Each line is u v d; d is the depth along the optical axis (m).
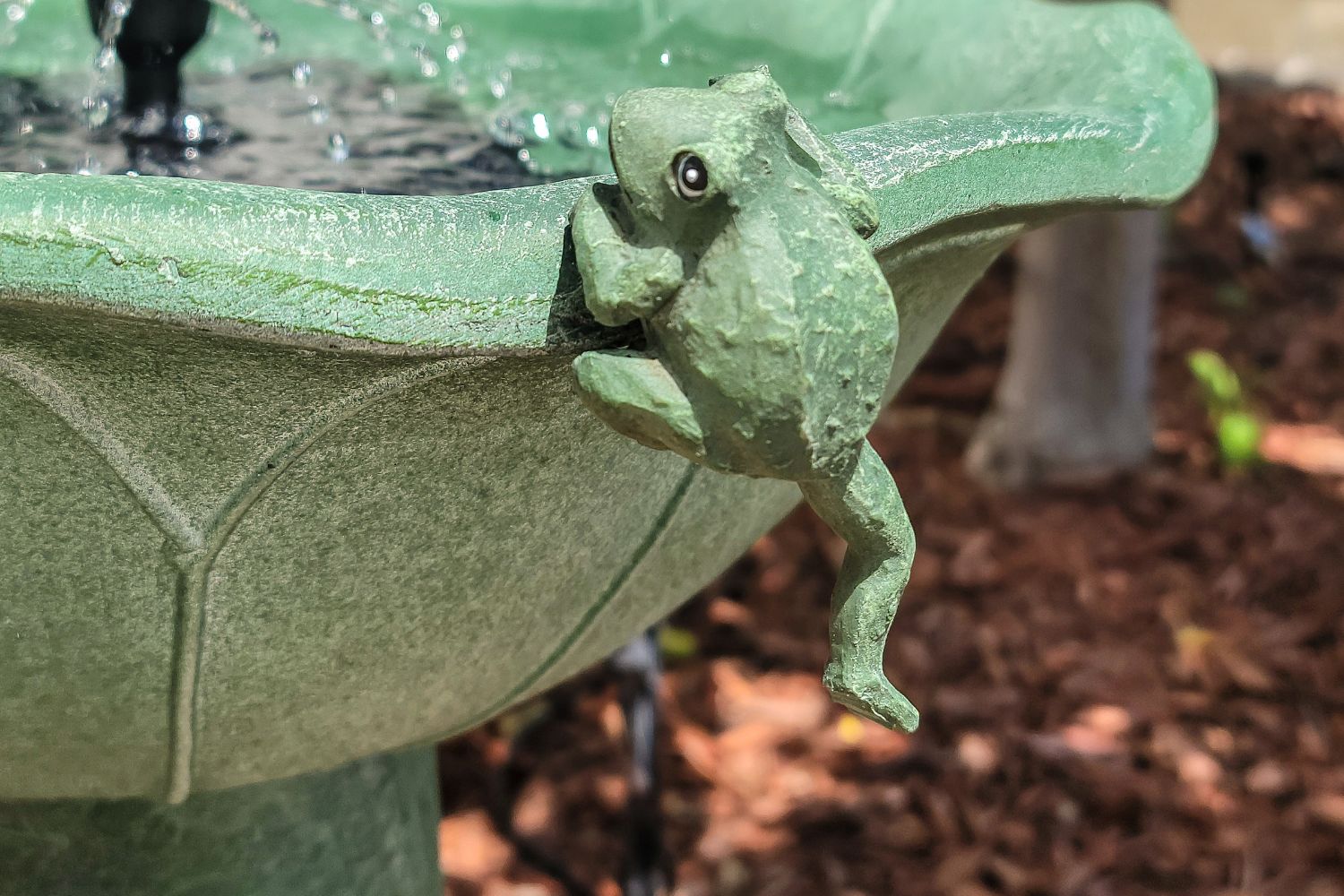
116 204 0.54
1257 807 1.74
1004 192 0.67
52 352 0.56
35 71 1.04
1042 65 0.84
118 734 0.68
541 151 0.95
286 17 1.14
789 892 1.60
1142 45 0.79
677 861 1.64
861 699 0.62
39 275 0.53
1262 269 3.27
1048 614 2.07
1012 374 2.38
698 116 0.56
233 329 0.55
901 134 0.64
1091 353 2.33
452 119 1.00
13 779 0.70
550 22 1.12
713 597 2.11
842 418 0.58
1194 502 2.31
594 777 1.77
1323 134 4.17
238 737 0.70
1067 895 1.61
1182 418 2.61
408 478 0.63
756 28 1.02
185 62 1.09
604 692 1.91
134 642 0.64
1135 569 2.17
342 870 0.89
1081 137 0.69
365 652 0.68
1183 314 3.03
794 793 1.75
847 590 0.62
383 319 0.56
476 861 1.64
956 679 1.94
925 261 0.69
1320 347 2.92
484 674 0.73
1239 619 2.06
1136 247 2.30
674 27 1.07
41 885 0.83
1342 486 2.41
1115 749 1.82
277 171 0.90
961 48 0.90
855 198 0.58
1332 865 1.65
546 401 0.63
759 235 0.56
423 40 1.09
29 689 0.65
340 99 1.03
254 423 0.59
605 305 0.57
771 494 0.77
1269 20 4.65
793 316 0.56
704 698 1.90
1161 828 1.70
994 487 2.37
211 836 0.84
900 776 1.78
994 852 1.67
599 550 0.71
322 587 0.65
